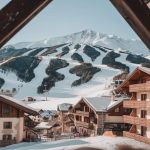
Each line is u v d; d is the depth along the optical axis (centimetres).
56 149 3822
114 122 5766
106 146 3891
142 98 4209
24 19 229
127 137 4450
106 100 6412
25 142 4831
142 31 247
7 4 224
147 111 4012
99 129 5775
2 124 4734
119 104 5731
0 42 228
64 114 7888
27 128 5178
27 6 224
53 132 7094
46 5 235
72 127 7231
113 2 236
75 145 4041
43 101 16112
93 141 4250
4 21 223
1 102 4734
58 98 18688
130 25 252
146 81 4172
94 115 6166
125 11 240
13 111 4791
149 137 3972
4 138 4738
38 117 8775
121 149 3747
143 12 234
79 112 6869
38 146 4203
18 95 19838
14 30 230
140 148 3778
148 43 255
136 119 4116
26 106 4953
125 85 4625
